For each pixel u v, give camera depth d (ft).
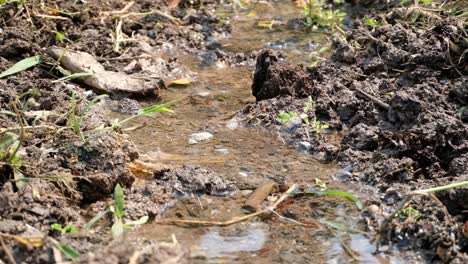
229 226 15.46
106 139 16.96
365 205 16.02
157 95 21.53
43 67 21.79
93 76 21.33
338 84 20.57
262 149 18.57
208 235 15.10
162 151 18.37
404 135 17.56
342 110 19.74
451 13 23.56
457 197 15.26
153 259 12.55
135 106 20.80
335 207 16.07
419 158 17.24
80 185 16.14
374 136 18.06
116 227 14.75
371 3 27.71
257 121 19.77
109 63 22.85
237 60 24.08
